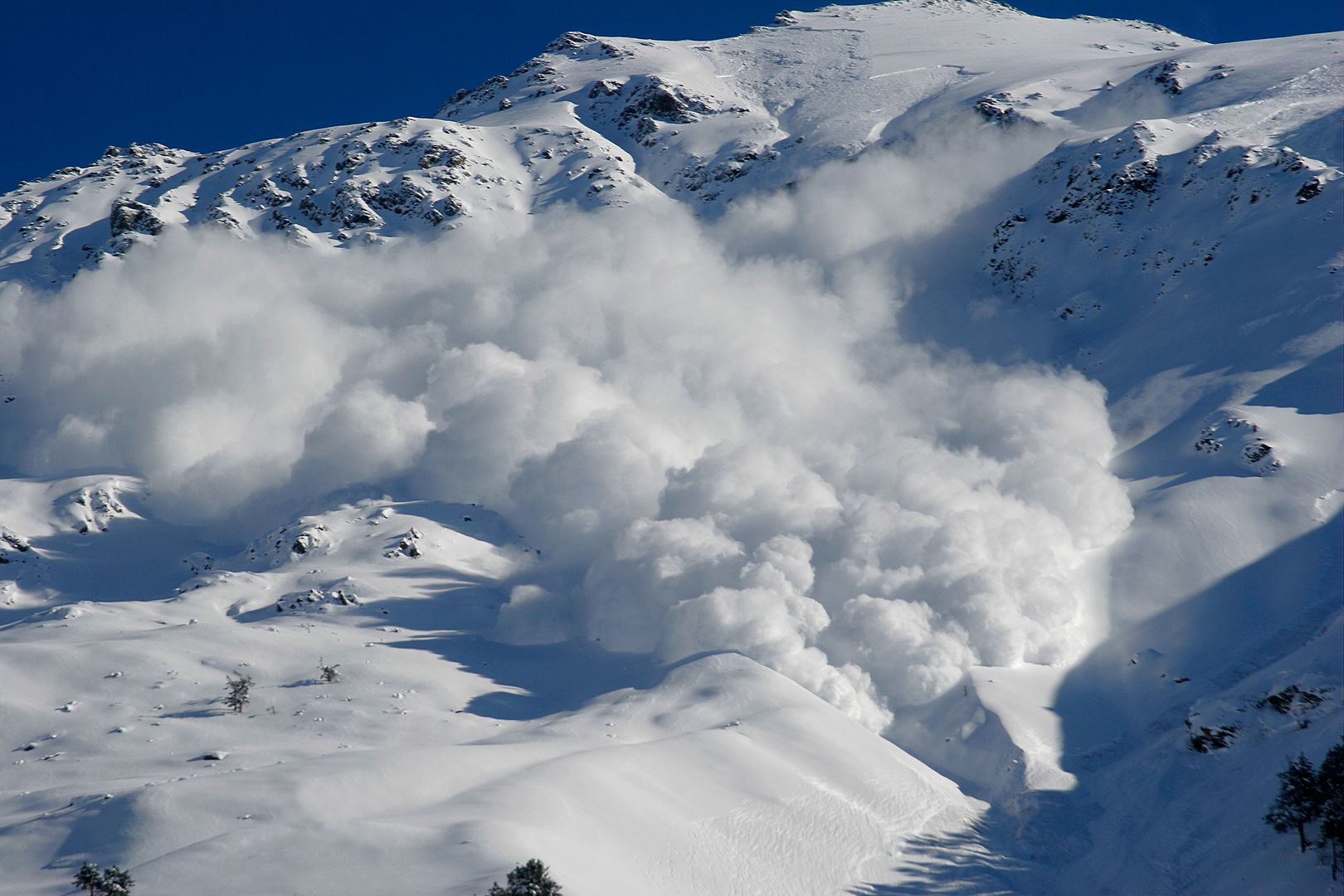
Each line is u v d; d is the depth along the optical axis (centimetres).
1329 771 5772
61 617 9431
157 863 4822
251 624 9525
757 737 7050
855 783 6831
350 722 7344
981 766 7744
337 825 5144
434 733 7306
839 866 6019
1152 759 7338
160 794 5519
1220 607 8750
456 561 11431
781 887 5694
